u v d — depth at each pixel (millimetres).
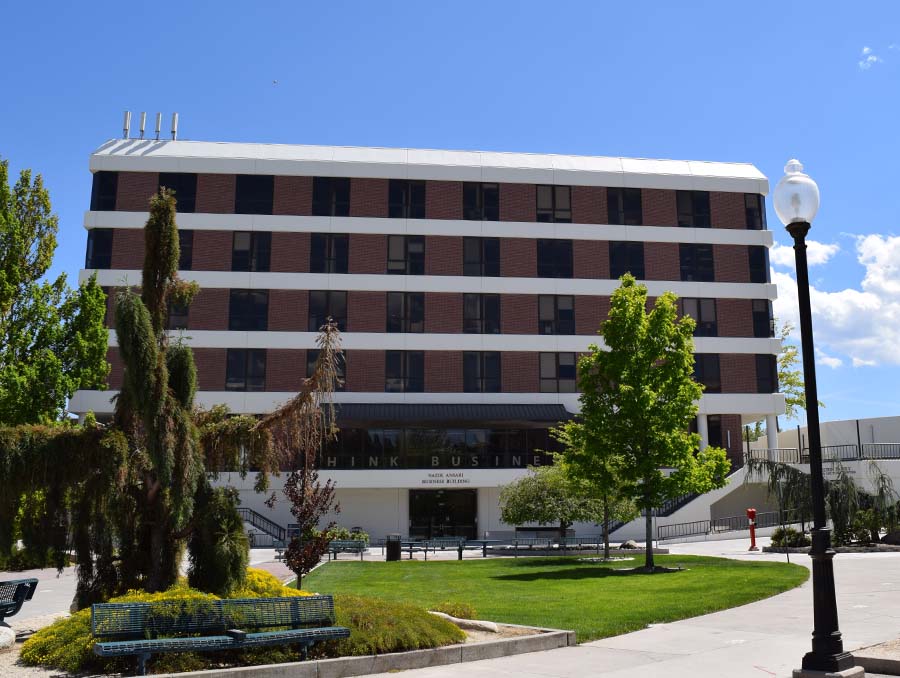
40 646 10070
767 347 48656
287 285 45969
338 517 44656
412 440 44719
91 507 12820
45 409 23938
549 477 32375
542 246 48281
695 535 42188
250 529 40719
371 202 47500
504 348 46844
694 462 24891
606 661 10438
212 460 14172
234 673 9008
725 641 11828
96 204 45281
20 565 27016
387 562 29766
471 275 47469
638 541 43156
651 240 49031
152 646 9039
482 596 18109
